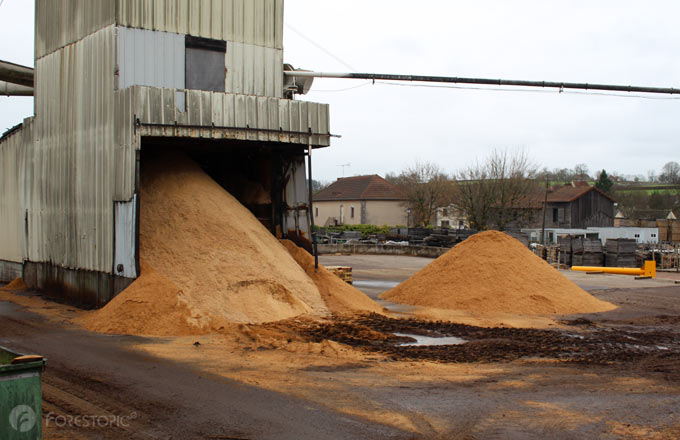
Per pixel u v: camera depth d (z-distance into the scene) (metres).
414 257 47.03
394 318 16.95
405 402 8.79
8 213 24.67
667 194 101.00
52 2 20.77
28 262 22.48
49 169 20.80
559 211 64.75
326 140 19.53
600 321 18.03
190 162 19.41
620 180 138.38
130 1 17.20
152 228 16.58
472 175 59.25
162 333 13.30
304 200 20.47
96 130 17.69
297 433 7.34
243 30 19.50
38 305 18.00
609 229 54.75
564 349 13.34
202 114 17.02
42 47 21.42
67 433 7.20
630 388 10.01
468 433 7.53
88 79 18.27
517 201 57.62
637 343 14.34
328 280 18.62
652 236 54.75
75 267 18.77
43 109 21.34
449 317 17.86
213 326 13.66
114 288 16.44
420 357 12.03
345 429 7.53
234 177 21.92
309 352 11.95
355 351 12.27
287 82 21.58
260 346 12.32
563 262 42.12
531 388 9.87
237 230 17.27
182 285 15.07
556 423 8.03
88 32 18.34
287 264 17.73
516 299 19.75
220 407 8.30
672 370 11.41
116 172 16.48
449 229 59.22
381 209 76.94
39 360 5.78
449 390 9.57
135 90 15.88
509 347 13.38
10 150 24.34
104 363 10.62
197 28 18.50
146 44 17.47
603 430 7.79
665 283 31.30
